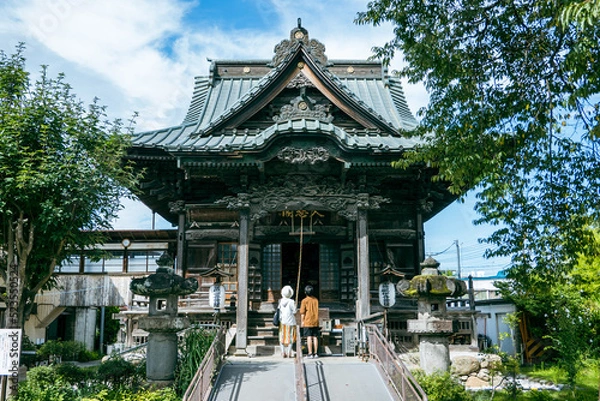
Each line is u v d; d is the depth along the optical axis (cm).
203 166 1811
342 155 1761
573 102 1027
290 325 1492
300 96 1850
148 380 1259
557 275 1255
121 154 1367
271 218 2080
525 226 1262
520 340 2164
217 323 1686
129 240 2731
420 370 1209
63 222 1262
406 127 2097
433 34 1172
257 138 1798
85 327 3556
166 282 1276
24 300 1307
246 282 1714
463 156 1157
